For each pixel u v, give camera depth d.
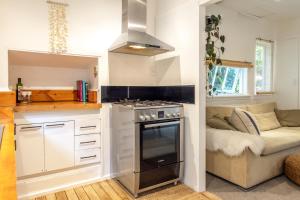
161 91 2.86
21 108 1.98
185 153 2.45
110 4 2.57
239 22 3.86
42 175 2.22
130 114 2.15
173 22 2.59
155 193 2.26
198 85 2.25
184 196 2.20
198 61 2.25
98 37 2.51
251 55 4.07
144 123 2.15
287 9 3.72
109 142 2.60
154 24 2.93
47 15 2.22
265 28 4.27
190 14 2.33
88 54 2.45
